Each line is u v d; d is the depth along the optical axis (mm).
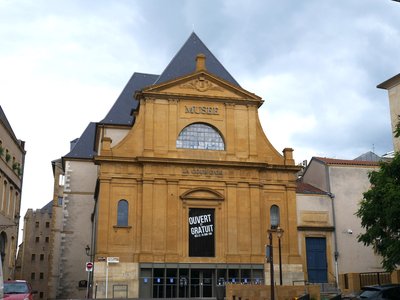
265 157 39562
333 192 41750
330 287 37219
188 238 36312
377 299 17406
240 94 39906
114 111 46875
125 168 36719
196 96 38875
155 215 36062
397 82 33344
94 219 43156
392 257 20453
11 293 19484
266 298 27609
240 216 37406
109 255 34844
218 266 36125
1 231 36688
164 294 34719
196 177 37438
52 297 49281
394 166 21391
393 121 33531
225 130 39062
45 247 90250
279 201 38750
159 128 37938
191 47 44625
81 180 50188
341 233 40844
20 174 43719
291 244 37906
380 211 21406
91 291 36750
